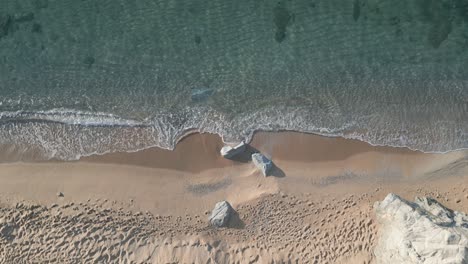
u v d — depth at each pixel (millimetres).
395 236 8953
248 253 9656
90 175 10508
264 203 10086
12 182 10398
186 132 10703
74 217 9945
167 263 9547
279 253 9625
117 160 10625
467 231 8742
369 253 9398
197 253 9617
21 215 9953
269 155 10516
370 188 10203
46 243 9703
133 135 10758
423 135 10484
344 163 10406
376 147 10469
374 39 10930
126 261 9586
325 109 10680
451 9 10891
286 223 9906
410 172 10305
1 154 10711
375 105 10672
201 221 10016
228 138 10625
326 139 10555
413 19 10930
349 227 9727
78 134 10812
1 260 9617
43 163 10641
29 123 10914
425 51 10828
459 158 10328
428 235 8578
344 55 10914
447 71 10734
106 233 9805
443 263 8211
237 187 10312
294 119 10656
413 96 10672
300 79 10867
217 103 10836
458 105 10586
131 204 10180
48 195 10227
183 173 10484
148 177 10469
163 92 10969
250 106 10781
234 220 9977
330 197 10133
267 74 10930
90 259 9594
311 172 10367
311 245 9664
